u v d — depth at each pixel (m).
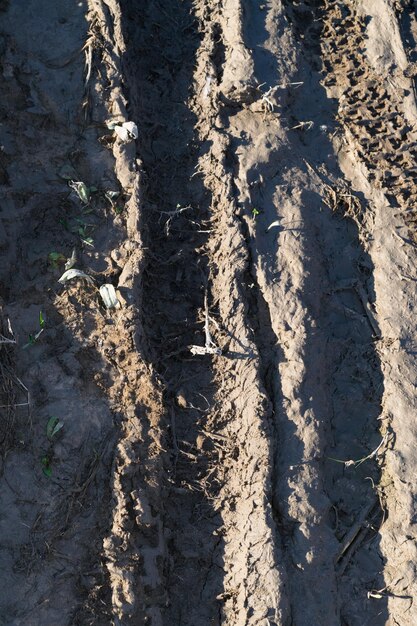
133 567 2.44
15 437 2.52
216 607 2.48
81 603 2.42
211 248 2.73
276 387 2.62
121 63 2.85
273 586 2.45
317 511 2.53
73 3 2.92
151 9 2.99
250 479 2.53
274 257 2.72
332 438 2.62
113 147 2.78
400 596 2.49
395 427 2.62
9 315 2.60
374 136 2.89
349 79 2.96
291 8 3.03
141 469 2.52
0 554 2.43
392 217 2.81
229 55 2.92
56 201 2.73
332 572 2.50
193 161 2.82
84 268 2.67
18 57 2.85
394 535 2.54
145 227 2.72
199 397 2.62
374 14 3.04
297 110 2.90
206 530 2.53
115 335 2.61
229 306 2.66
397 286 2.74
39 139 2.78
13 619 2.39
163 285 2.71
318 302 2.71
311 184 2.82
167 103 2.89
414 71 2.97
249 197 2.76
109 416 2.55
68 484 2.50
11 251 2.67
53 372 2.57
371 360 2.69
